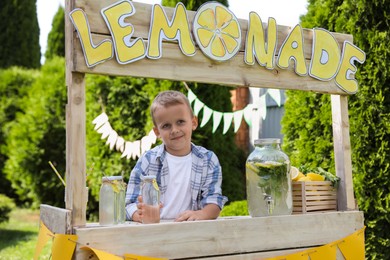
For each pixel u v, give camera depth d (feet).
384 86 10.47
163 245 5.34
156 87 19.02
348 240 6.75
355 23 10.87
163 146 6.70
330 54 7.10
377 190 10.41
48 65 30.09
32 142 27.04
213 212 6.26
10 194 31.71
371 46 10.57
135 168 6.63
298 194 6.75
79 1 5.32
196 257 5.54
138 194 6.46
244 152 23.75
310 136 11.59
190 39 5.93
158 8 5.74
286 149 12.41
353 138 10.79
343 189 7.11
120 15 5.51
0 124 31.30
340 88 7.16
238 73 6.28
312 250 6.37
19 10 39.65
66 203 5.34
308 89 6.86
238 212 13.99
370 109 10.53
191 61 5.95
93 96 21.91
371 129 10.57
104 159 21.44
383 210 10.32
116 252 5.08
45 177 27.12
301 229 6.39
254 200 6.38
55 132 27.14
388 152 10.36
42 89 28.27
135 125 20.72
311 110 11.70
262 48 6.47
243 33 6.38
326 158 11.09
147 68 5.65
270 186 6.31
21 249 18.30
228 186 20.40
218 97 18.52
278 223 6.20
